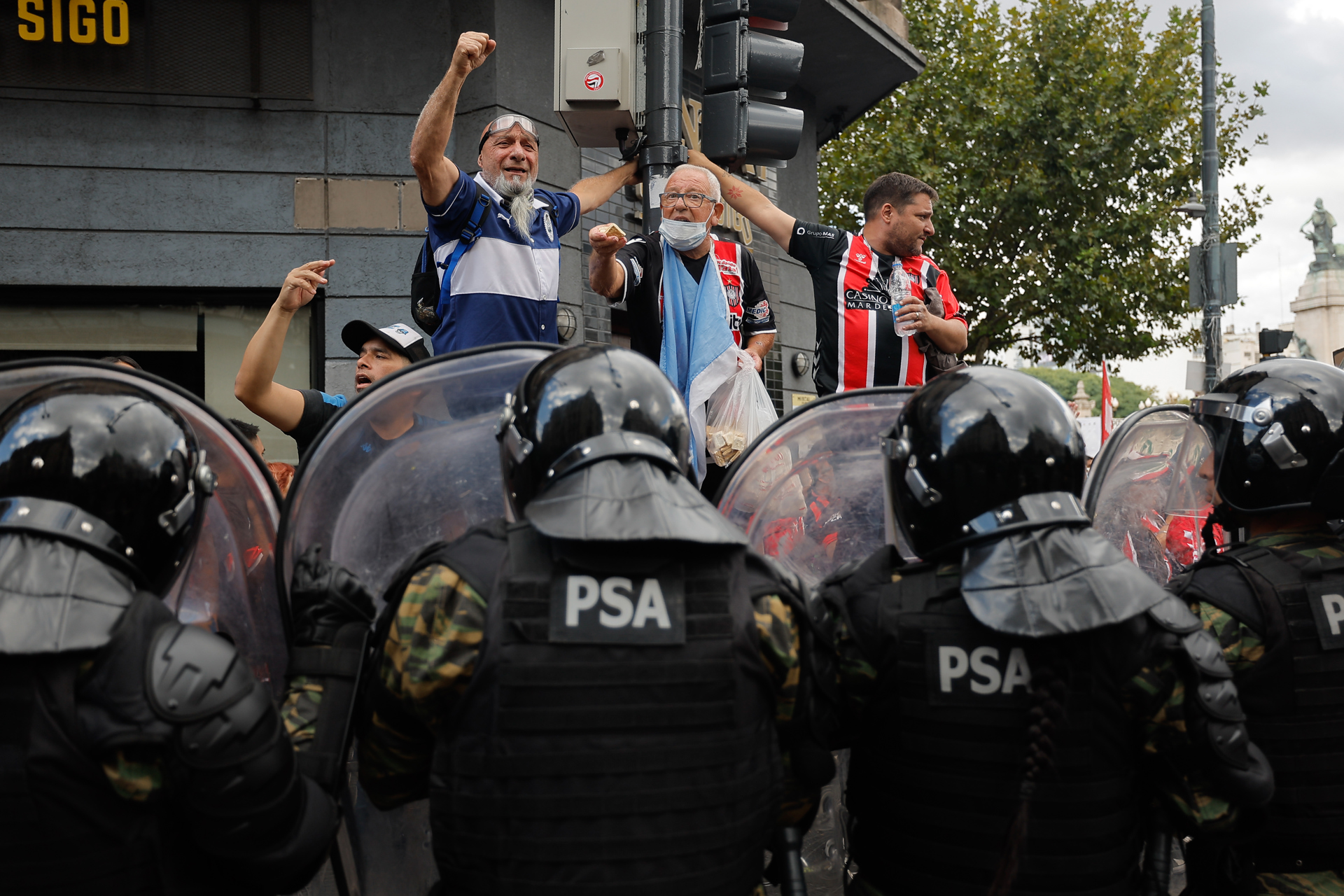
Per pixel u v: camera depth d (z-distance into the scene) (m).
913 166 14.55
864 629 1.52
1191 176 15.20
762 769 1.33
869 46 9.19
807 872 2.09
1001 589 1.40
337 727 1.36
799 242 3.56
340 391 6.59
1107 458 2.03
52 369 1.40
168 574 1.30
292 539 1.50
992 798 1.41
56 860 1.10
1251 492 1.81
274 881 1.23
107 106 6.33
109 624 1.13
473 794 1.23
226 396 6.63
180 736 1.11
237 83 6.49
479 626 1.26
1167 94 14.92
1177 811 1.55
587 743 1.22
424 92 6.76
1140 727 1.49
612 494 1.27
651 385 1.38
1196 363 12.73
